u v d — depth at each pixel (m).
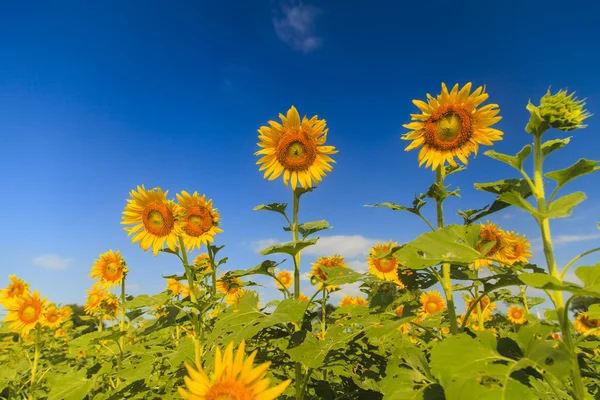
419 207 0.64
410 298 0.80
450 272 0.69
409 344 0.91
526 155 0.50
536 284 0.37
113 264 1.24
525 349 0.42
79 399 0.88
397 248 0.53
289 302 0.65
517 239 0.89
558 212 0.44
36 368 1.32
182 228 1.05
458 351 0.41
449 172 0.75
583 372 0.56
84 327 1.88
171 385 0.79
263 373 0.42
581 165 0.44
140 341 1.26
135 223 1.03
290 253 0.76
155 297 0.96
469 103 0.72
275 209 0.81
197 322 0.89
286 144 0.88
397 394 0.51
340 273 0.78
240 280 1.20
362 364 0.82
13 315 1.38
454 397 0.36
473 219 0.65
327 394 0.77
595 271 0.40
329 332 0.70
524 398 0.35
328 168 0.88
